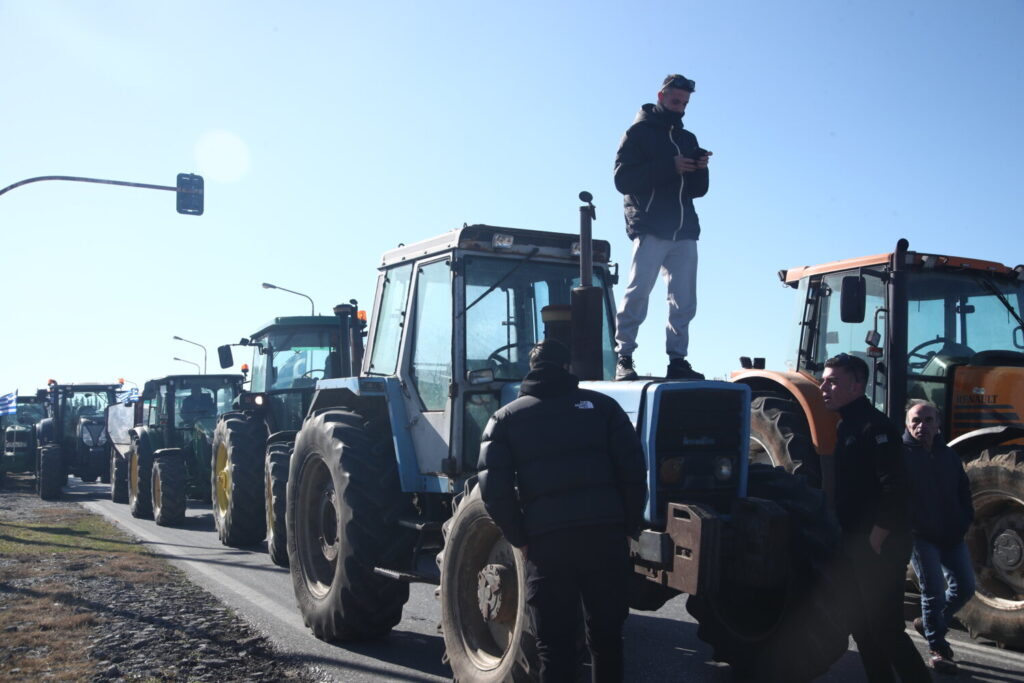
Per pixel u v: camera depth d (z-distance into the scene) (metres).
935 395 6.91
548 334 4.91
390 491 5.61
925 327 7.16
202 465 14.70
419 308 5.81
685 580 3.78
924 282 7.23
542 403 3.62
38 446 21.19
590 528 3.46
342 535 5.48
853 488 3.91
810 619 3.82
